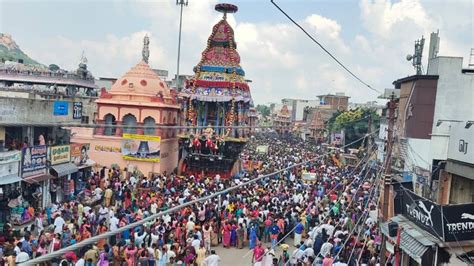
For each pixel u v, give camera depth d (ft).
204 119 142.72
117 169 119.44
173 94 153.48
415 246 45.16
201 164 140.05
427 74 82.02
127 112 132.77
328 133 246.88
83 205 77.56
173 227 67.62
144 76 138.82
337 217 75.46
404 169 79.46
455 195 63.10
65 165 89.35
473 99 76.74
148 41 152.97
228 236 75.97
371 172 109.29
